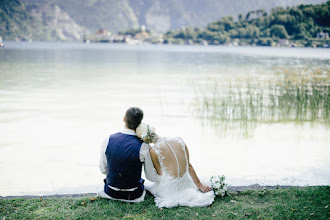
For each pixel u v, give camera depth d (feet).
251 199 12.57
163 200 11.91
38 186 15.69
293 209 11.48
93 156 20.33
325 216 10.96
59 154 20.57
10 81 57.98
